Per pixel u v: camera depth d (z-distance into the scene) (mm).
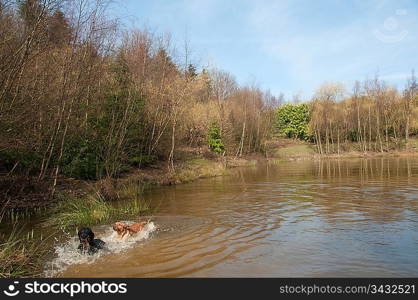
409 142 54406
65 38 13977
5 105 10750
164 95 24203
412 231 7680
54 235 8352
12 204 11836
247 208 11172
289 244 6887
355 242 6910
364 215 9516
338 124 54375
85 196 13523
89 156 17156
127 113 19250
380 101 53656
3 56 10195
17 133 12523
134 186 16438
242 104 44531
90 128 17578
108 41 16422
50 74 13656
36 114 12875
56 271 5785
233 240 7301
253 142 47031
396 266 5566
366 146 53219
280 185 17516
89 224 9547
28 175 14148
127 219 10039
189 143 36844
